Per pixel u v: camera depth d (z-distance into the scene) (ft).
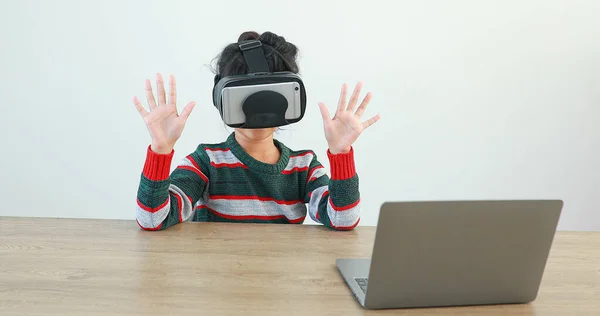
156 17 9.43
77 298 3.40
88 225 4.75
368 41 9.68
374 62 9.74
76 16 9.38
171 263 3.96
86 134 9.74
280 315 3.27
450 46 9.80
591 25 9.91
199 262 3.99
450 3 9.70
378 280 3.31
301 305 3.40
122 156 9.82
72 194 9.92
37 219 4.89
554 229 3.35
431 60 9.81
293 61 4.98
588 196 10.38
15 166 9.82
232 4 9.46
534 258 3.41
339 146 4.55
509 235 3.32
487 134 10.09
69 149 9.79
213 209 5.37
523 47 9.90
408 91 9.87
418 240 3.24
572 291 3.72
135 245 4.30
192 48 9.52
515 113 10.07
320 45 9.63
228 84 4.22
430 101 9.93
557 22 9.88
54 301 3.35
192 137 9.77
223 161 5.33
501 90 9.98
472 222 3.26
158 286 3.59
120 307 3.31
